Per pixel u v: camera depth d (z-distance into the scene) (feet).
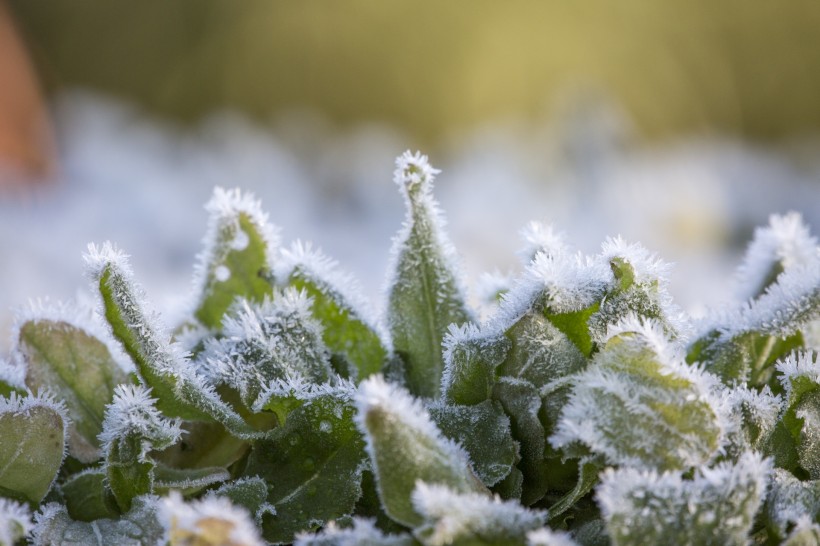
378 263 4.04
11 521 1.06
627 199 4.26
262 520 1.11
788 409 1.13
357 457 1.12
